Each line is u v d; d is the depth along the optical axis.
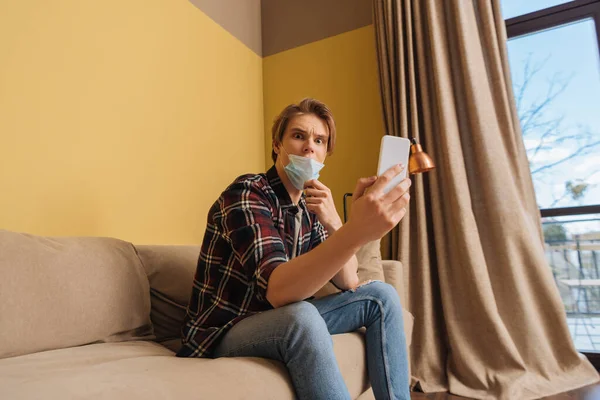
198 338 0.91
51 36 1.46
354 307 1.06
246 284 0.94
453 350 1.92
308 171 1.05
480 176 2.05
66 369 0.76
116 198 1.65
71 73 1.51
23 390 0.57
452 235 2.05
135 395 0.57
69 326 0.98
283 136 1.15
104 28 1.67
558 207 2.30
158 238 1.83
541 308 1.94
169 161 1.94
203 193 2.15
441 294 2.01
